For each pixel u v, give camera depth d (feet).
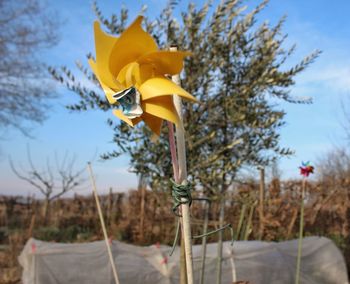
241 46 11.06
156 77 5.20
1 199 44.27
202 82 10.79
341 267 17.17
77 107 11.41
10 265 25.21
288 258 15.89
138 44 5.16
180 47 10.68
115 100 5.43
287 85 11.28
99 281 13.00
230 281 13.56
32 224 33.45
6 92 58.80
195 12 10.81
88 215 41.06
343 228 27.61
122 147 10.99
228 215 22.20
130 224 31.91
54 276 12.73
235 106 10.71
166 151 10.83
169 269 13.50
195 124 10.70
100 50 5.50
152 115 5.51
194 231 19.85
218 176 10.61
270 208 26.32
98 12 11.20
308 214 27.50
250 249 14.37
